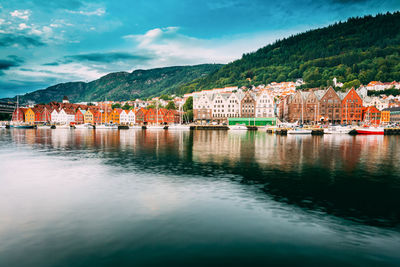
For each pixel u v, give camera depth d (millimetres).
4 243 12719
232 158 39062
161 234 13664
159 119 183875
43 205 18062
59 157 39938
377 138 82125
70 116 192000
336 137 85625
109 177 26453
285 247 12453
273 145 57938
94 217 15867
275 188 22531
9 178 26031
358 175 27906
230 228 14398
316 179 26000
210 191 21453
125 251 12016
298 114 149875
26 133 102625
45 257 11523
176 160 37062
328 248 12391
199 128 139000
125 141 67312
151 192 21125
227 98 164500
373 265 11078
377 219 15891
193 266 10914
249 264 11078
